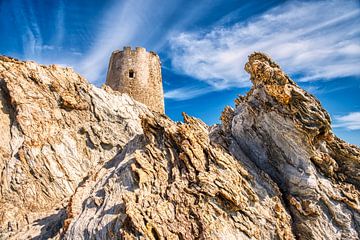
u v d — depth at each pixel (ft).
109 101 116.16
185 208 44.19
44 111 100.83
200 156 51.93
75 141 99.09
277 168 55.88
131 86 137.08
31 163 86.02
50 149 92.02
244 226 44.27
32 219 71.97
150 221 41.55
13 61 112.16
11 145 88.89
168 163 52.75
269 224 46.39
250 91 66.28
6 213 73.00
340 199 50.67
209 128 81.76
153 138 58.13
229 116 70.54
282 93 52.29
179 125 59.26
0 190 78.89
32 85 105.29
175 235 40.93
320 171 54.19
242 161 57.41
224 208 45.65
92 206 49.98
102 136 103.60
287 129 53.72
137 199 46.21
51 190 83.20
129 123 111.45
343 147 57.16
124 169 53.72
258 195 50.47
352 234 47.52
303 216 49.32
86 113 108.99
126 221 41.98
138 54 141.59
